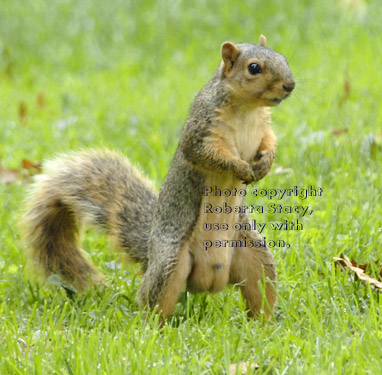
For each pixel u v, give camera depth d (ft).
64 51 68.49
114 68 65.98
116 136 48.32
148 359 24.13
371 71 57.06
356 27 65.92
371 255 31.60
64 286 31.09
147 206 32.04
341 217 34.91
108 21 70.90
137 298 29.40
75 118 52.01
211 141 28.78
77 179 32.76
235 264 29.71
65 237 33.09
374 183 38.09
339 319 25.96
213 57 65.26
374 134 43.80
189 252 29.25
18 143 47.91
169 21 69.97
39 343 25.31
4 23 71.46
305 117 48.60
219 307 29.45
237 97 28.84
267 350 24.71
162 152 44.24
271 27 67.31
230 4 70.49
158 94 57.57
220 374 23.76
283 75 28.53
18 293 31.24
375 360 23.52
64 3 73.15
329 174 39.63
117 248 31.63
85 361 23.86
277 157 41.78
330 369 23.09
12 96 59.77
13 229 36.94
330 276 29.63
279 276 30.81
